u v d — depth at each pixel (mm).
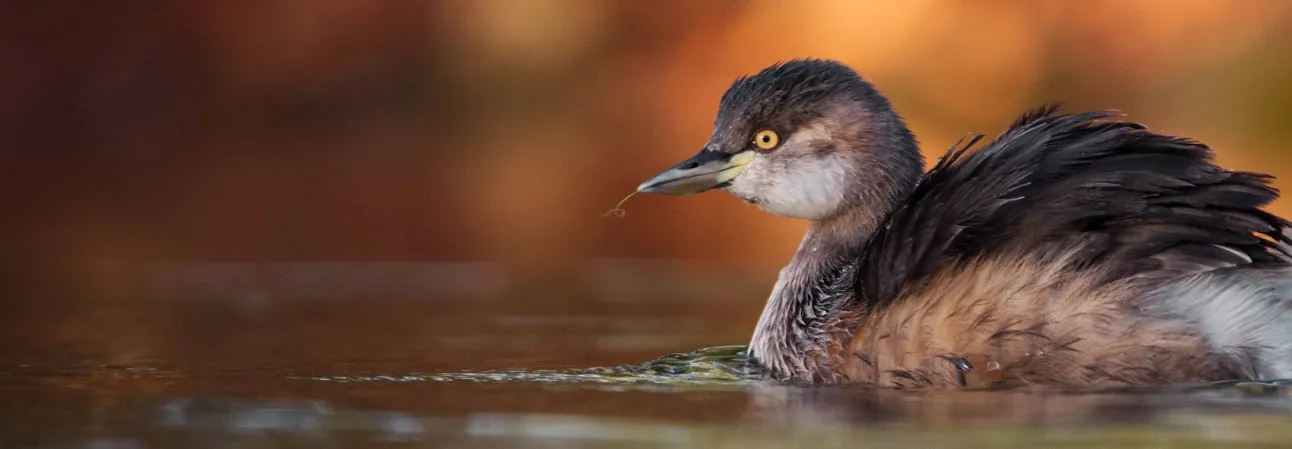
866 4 24766
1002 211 9289
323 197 23859
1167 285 8836
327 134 26453
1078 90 23750
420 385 9469
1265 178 9062
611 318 13656
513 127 26219
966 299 9211
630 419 8141
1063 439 7391
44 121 26000
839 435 7602
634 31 26219
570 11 26578
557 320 13484
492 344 11820
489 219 22359
